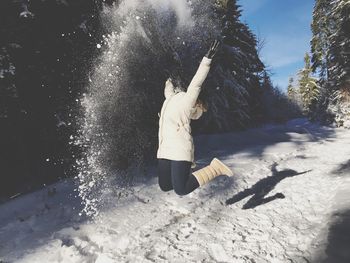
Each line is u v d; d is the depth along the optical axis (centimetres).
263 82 3388
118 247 443
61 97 889
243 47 2630
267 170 796
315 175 713
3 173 839
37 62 848
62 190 704
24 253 440
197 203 573
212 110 1973
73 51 905
